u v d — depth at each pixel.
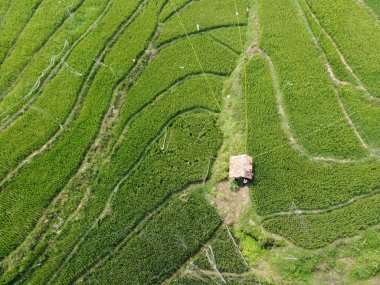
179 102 25.97
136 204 23.41
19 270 22.45
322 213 22.03
